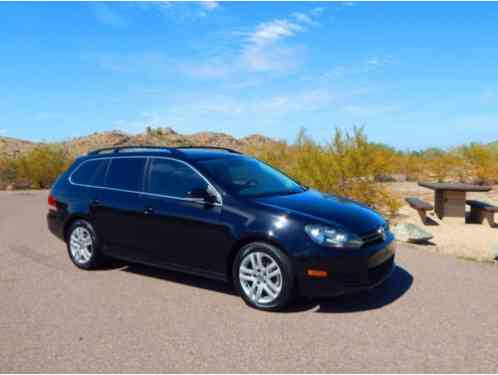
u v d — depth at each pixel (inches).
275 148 650.2
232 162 227.1
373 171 448.5
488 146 762.2
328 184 444.1
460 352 144.3
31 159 959.0
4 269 253.8
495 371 132.2
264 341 154.6
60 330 166.7
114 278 233.9
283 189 218.1
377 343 151.6
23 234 362.3
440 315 175.6
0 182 941.2
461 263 253.0
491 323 167.2
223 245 193.6
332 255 172.2
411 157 852.0
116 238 234.5
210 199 198.8
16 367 138.5
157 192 219.8
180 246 208.7
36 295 207.3
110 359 142.9
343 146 457.4
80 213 246.8
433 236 336.8
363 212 199.5
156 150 233.3
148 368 136.7
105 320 175.9
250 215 187.0
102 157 251.4
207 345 152.1
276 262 179.0
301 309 184.9
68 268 255.4
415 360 139.3
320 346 149.9
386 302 190.9
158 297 202.7
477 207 401.1
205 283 223.6
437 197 439.5
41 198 678.5
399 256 270.1
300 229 176.2
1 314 183.8
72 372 134.9
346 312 180.4
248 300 188.1
